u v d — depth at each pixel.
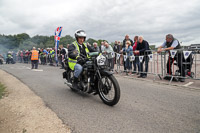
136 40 8.02
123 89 5.11
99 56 3.68
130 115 3.11
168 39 6.23
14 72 9.54
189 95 4.36
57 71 9.91
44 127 2.68
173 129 2.58
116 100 3.41
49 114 3.18
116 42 11.12
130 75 7.79
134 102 3.85
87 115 3.12
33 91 4.93
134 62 7.88
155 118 2.97
